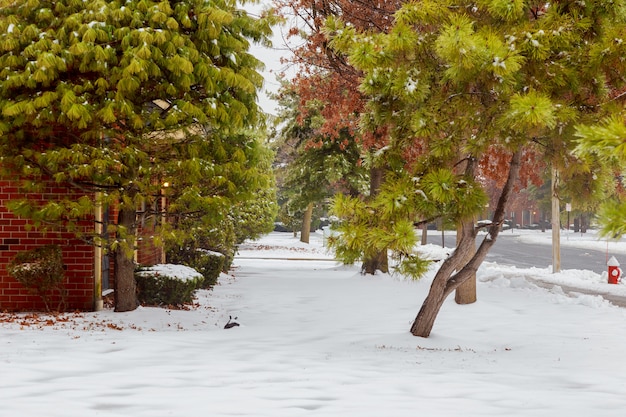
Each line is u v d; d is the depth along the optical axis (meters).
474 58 7.85
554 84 9.05
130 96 12.27
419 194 8.88
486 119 9.06
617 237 3.24
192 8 12.77
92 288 13.88
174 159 13.00
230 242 25.78
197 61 12.41
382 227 8.92
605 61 8.77
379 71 9.65
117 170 12.77
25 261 13.10
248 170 13.45
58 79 12.30
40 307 13.82
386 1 18.88
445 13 9.31
